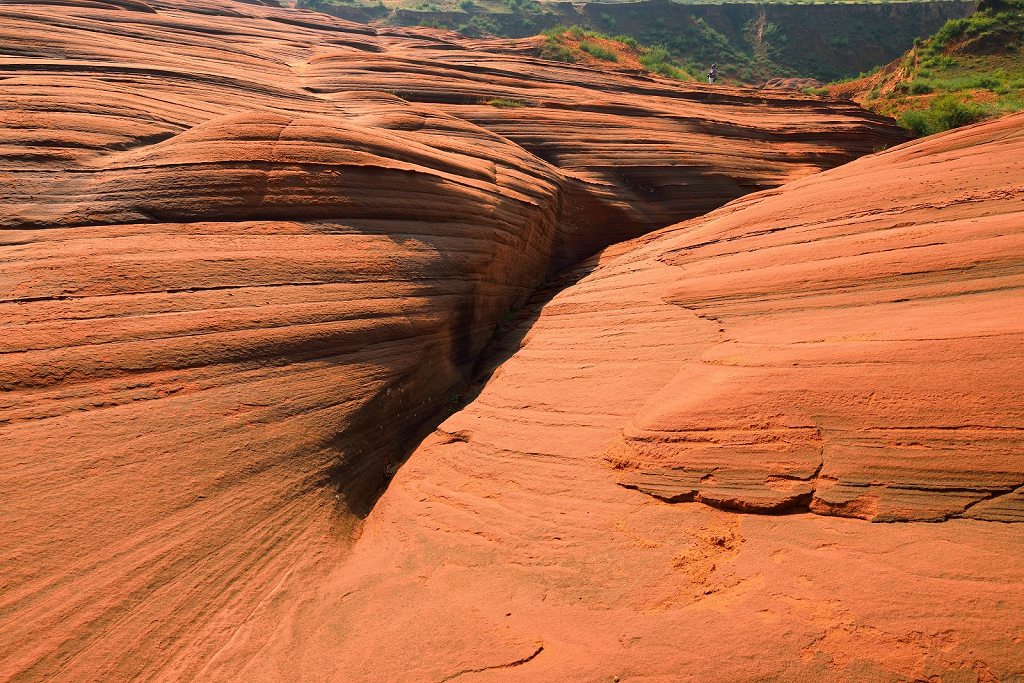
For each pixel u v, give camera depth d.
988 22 36.97
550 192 13.65
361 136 9.51
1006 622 3.26
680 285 7.84
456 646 4.05
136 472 5.13
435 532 5.26
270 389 6.29
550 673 3.71
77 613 4.29
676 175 17.59
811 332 5.77
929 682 3.16
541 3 75.06
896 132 22.33
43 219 6.98
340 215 8.42
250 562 5.11
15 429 4.96
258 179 8.09
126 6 22.73
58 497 4.74
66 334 5.65
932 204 7.07
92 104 8.89
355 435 6.75
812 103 23.86
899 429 4.34
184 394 5.78
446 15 68.12
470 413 6.97
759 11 70.94
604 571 4.32
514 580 4.49
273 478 5.79
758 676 3.38
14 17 14.52
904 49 65.81
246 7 33.88
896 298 5.82
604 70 25.47
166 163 7.87
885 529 3.96
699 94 23.80
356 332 7.29
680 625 3.76
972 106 23.70
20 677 3.92
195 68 14.31
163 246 6.93
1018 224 6.00
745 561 4.05
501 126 17.31
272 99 13.42
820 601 3.64
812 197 8.41
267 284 7.04
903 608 3.46
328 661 4.16
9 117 7.96
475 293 9.85
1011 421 4.06
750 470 4.57
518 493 5.36
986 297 5.34
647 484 4.89
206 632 4.51
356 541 5.82
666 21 70.38
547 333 8.70
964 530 3.80
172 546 4.89
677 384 5.76
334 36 29.19
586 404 6.23
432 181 9.84
